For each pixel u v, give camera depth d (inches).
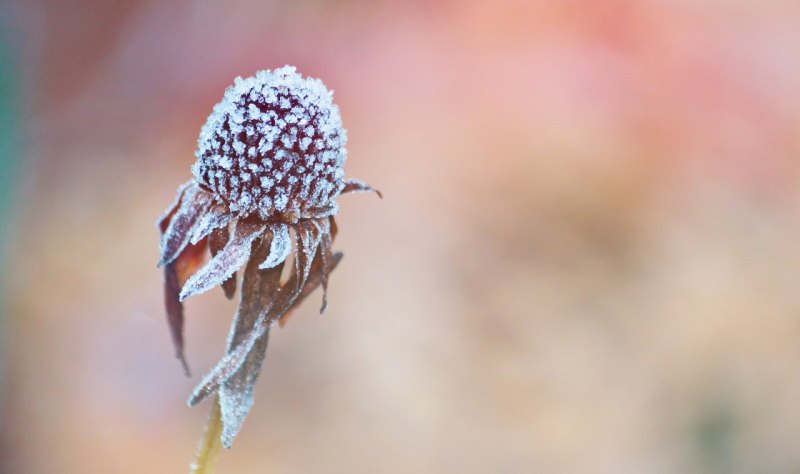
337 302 19.3
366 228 20.8
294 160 9.1
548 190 21.6
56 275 20.0
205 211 9.3
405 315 19.0
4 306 18.8
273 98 9.1
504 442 17.4
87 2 22.5
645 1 22.1
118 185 21.9
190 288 9.0
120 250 20.8
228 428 9.1
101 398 18.1
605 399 17.9
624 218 21.2
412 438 17.3
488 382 18.2
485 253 20.4
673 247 20.8
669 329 19.0
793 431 17.5
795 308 19.2
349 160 22.1
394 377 18.0
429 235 20.7
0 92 21.6
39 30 22.6
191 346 18.9
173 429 18.0
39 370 18.5
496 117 22.0
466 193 21.4
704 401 17.8
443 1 22.3
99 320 19.1
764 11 22.2
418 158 22.0
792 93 21.8
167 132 22.7
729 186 21.7
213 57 22.8
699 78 22.2
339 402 17.8
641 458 17.2
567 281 20.0
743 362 18.5
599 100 22.0
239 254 9.1
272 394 17.9
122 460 17.5
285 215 9.2
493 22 22.6
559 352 18.7
